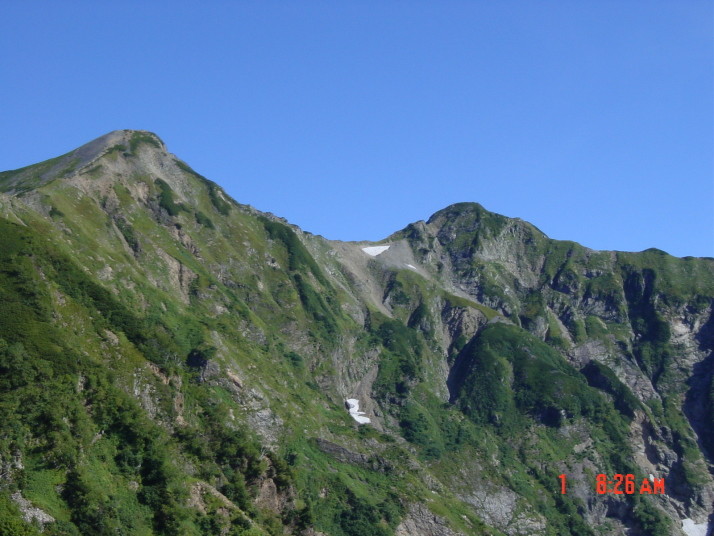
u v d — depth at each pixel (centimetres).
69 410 14062
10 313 15062
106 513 13150
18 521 11969
